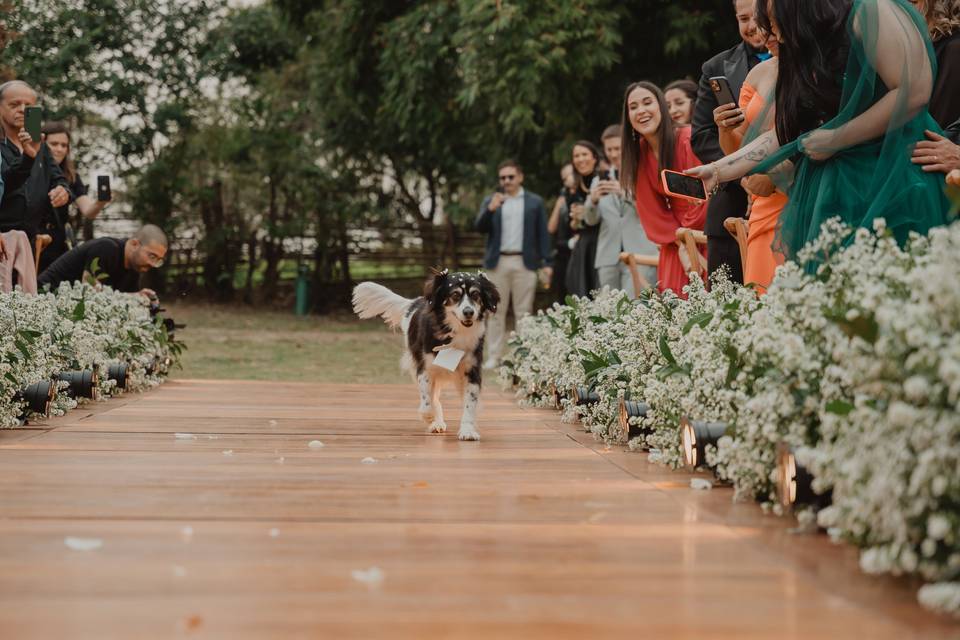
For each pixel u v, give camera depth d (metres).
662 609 2.18
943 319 2.30
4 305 5.36
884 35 3.64
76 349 6.39
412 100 18.36
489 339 11.51
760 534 2.89
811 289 3.03
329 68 20.69
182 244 22.66
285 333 17.28
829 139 3.78
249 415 6.18
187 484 3.64
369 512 3.18
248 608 2.16
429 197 23.67
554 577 2.43
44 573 2.41
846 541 2.70
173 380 9.14
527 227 11.31
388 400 7.39
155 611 2.13
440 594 2.28
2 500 3.28
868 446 2.40
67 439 4.86
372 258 22.78
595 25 14.12
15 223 7.15
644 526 3.00
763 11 3.98
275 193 22.53
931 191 3.75
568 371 6.12
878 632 2.02
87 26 21.03
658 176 6.70
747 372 3.42
